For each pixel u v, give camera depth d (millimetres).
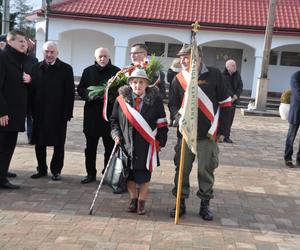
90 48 23266
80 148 9188
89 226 5051
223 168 8227
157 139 5414
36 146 6793
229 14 22016
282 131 13461
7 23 17859
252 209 6004
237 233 5090
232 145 10648
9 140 6266
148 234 4902
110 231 4934
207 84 5238
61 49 23094
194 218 5496
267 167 8531
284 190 7016
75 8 21391
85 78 6617
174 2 22688
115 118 5551
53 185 6555
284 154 9102
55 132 6637
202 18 21469
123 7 21906
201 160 5301
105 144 6621
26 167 7484
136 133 5348
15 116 6172
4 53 6137
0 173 6227
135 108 5363
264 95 17484
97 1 22125
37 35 23172
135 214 5520
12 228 4883
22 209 5484
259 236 5043
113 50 23250
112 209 5656
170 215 5520
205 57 23234
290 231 5266
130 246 4562
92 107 6484
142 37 22844
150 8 22031
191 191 6629
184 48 5348
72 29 21344
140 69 5383
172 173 7559
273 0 17297
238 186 7086
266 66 17500
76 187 6508
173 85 5469
